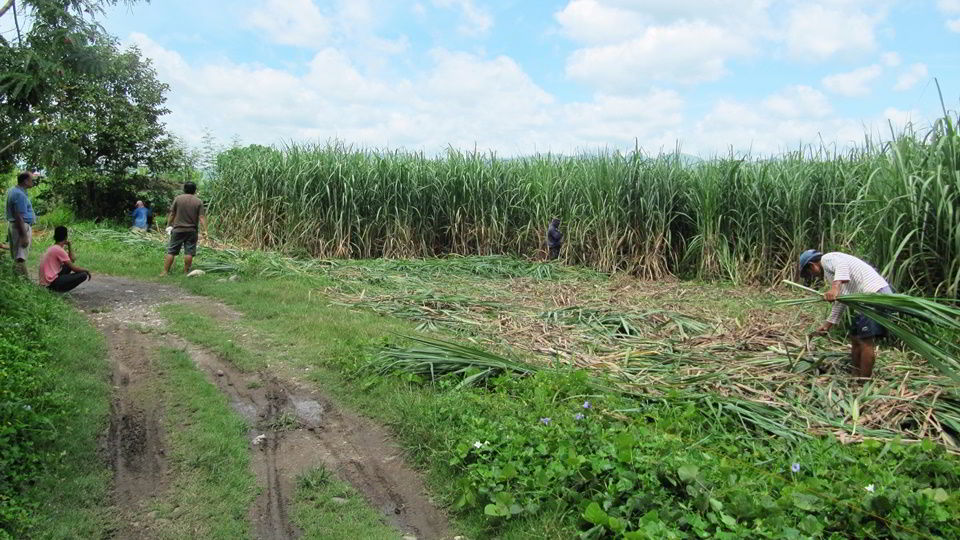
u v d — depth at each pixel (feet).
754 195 37.96
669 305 28.71
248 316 25.11
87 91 57.52
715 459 12.32
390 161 47.47
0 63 19.04
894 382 16.52
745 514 10.10
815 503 10.43
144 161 64.44
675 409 15.01
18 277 26.48
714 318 25.46
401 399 16.10
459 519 11.94
